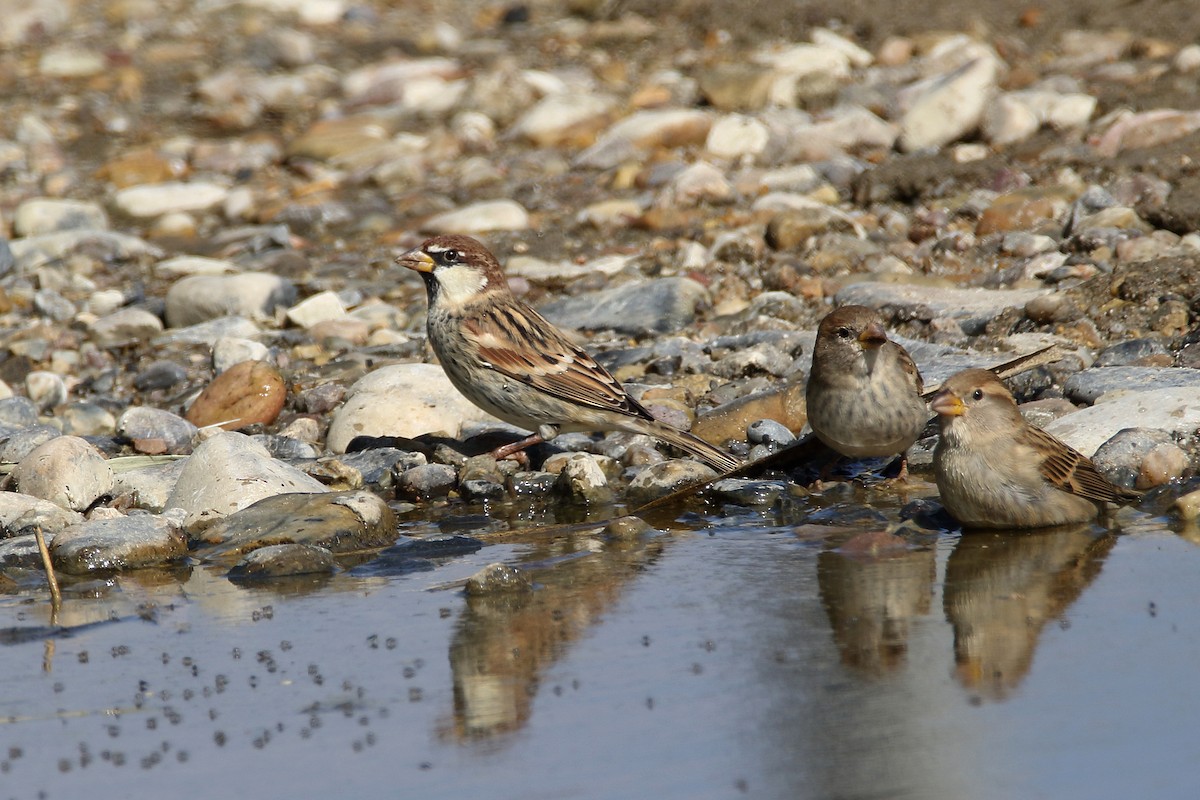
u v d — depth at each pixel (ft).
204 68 98.63
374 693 23.67
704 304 52.11
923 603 26.50
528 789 19.75
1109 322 44.78
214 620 28.04
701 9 97.04
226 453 36.24
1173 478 33.42
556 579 29.55
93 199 74.90
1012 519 30.81
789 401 40.93
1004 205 57.06
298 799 19.89
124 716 23.34
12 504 34.96
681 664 24.06
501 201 65.92
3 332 55.47
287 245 65.41
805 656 24.06
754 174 66.80
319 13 111.65
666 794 19.31
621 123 75.36
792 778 19.52
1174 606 25.53
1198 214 51.55
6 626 28.09
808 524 32.96
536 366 38.45
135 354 52.39
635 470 38.11
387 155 76.48
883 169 63.26
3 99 93.61
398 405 42.01
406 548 32.78
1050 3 90.48
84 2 119.75
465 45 100.07
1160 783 18.78
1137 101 68.80
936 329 46.11
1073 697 21.65
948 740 20.38
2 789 20.75
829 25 91.76
